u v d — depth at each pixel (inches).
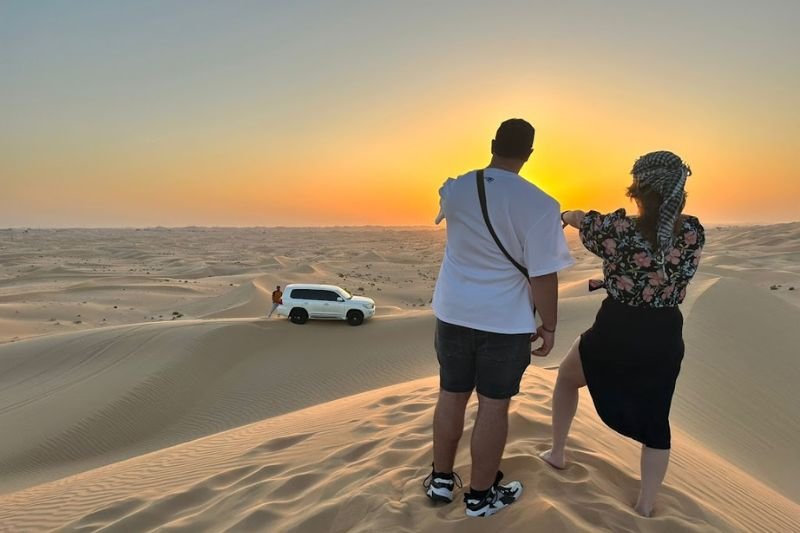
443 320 116.2
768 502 178.5
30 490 294.8
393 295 2476.6
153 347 835.4
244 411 705.0
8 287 2689.5
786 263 2923.2
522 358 112.7
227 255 5925.2
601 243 113.6
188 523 144.2
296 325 1034.1
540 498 118.6
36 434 585.3
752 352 578.6
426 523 117.5
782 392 503.8
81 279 3088.1
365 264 4416.8
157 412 677.9
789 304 740.7
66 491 245.3
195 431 653.3
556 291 105.1
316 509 132.1
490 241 105.1
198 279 3230.8
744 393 493.4
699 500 136.9
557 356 766.5
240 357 873.5
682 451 208.1
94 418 627.5
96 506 200.4
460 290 111.1
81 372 760.3
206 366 805.2
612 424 120.3
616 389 117.8
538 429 172.6
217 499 161.5
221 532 133.9
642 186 107.2
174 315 1803.6
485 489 117.8
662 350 112.7
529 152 107.0
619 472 142.3
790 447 415.5
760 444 411.8
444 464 127.5
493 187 103.0
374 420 221.0
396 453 163.0
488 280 108.0
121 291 2338.8
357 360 875.4
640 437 118.2
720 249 4559.5
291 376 810.8
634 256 109.0
